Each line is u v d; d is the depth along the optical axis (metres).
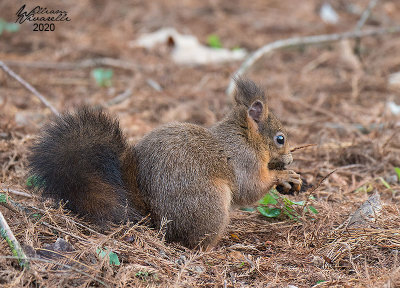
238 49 21.45
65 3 24.02
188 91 17.53
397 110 16.08
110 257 7.86
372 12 25.19
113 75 18.92
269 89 17.78
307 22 24.34
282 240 9.66
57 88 17.45
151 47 21.09
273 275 8.28
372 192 11.80
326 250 9.05
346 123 15.35
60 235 8.38
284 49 21.69
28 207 8.88
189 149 9.22
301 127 15.09
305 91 17.95
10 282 7.11
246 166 9.98
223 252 8.87
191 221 8.94
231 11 25.83
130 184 8.93
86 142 8.62
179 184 8.92
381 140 13.68
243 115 10.12
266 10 25.97
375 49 21.45
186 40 21.55
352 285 7.79
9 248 7.77
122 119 15.09
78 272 7.39
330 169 12.75
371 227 9.58
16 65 18.48
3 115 13.97
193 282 7.80
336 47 21.66
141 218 8.88
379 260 8.58
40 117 14.54
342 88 18.09
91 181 8.48
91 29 22.45
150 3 25.78
